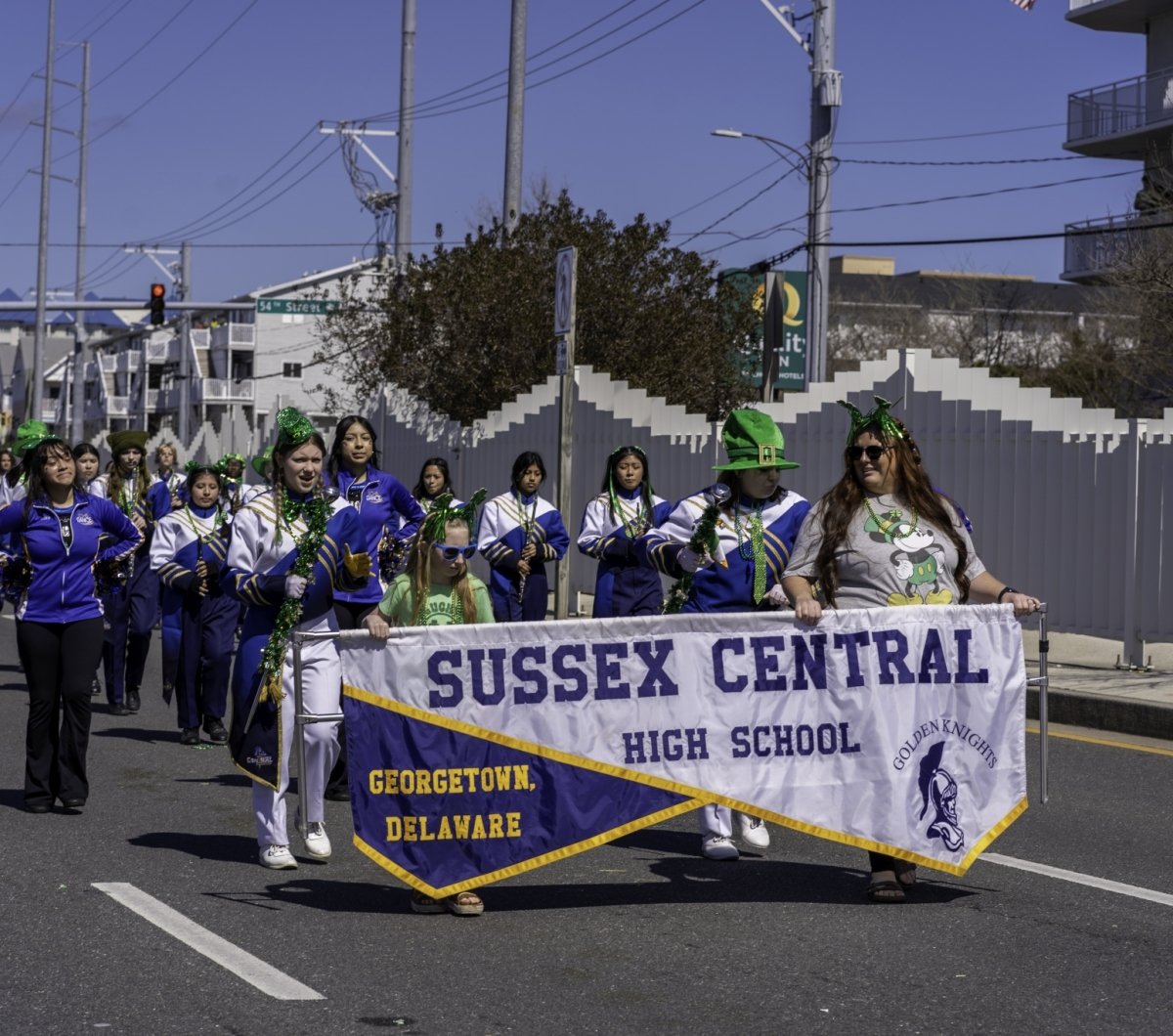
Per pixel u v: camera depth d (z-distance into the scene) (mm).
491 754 6762
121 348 104438
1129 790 9812
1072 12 40500
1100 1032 5410
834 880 7559
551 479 21031
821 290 22562
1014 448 15258
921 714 7055
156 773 10383
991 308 62844
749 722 6934
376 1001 5688
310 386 83500
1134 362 34250
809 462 17391
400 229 32781
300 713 6953
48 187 50188
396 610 7648
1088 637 15766
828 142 22453
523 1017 5527
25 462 9250
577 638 6812
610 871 7719
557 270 15125
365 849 6680
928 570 7090
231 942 6414
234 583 7598
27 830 8555
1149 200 33281
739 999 5734
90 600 9102
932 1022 5492
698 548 7680
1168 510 13969
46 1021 5445
